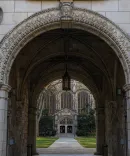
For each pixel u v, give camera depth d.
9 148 16.30
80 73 24.83
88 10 13.56
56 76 25.48
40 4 13.66
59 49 19.75
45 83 25.73
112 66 19.36
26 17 13.58
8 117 15.98
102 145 23.89
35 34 13.78
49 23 13.57
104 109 24.14
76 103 80.25
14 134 18.27
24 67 19.55
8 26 13.51
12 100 17.62
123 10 13.61
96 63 20.44
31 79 23.88
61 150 28.31
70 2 13.57
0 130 12.80
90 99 78.50
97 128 24.38
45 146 33.59
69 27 13.90
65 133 78.06
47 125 70.75
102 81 24.03
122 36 13.38
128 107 13.14
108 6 13.65
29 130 23.59
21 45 13.66
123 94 16.84
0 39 13.42
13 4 13.65
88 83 25.22
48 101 80.75
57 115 79.38
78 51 20.02
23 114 20.62
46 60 21.83
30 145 22.67
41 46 18.98
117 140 18.42
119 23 13.54
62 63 23.17
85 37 18.11
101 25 13.47
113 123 19.69
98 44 18.67
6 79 13.30
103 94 24.14
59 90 81.25
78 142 44.69
